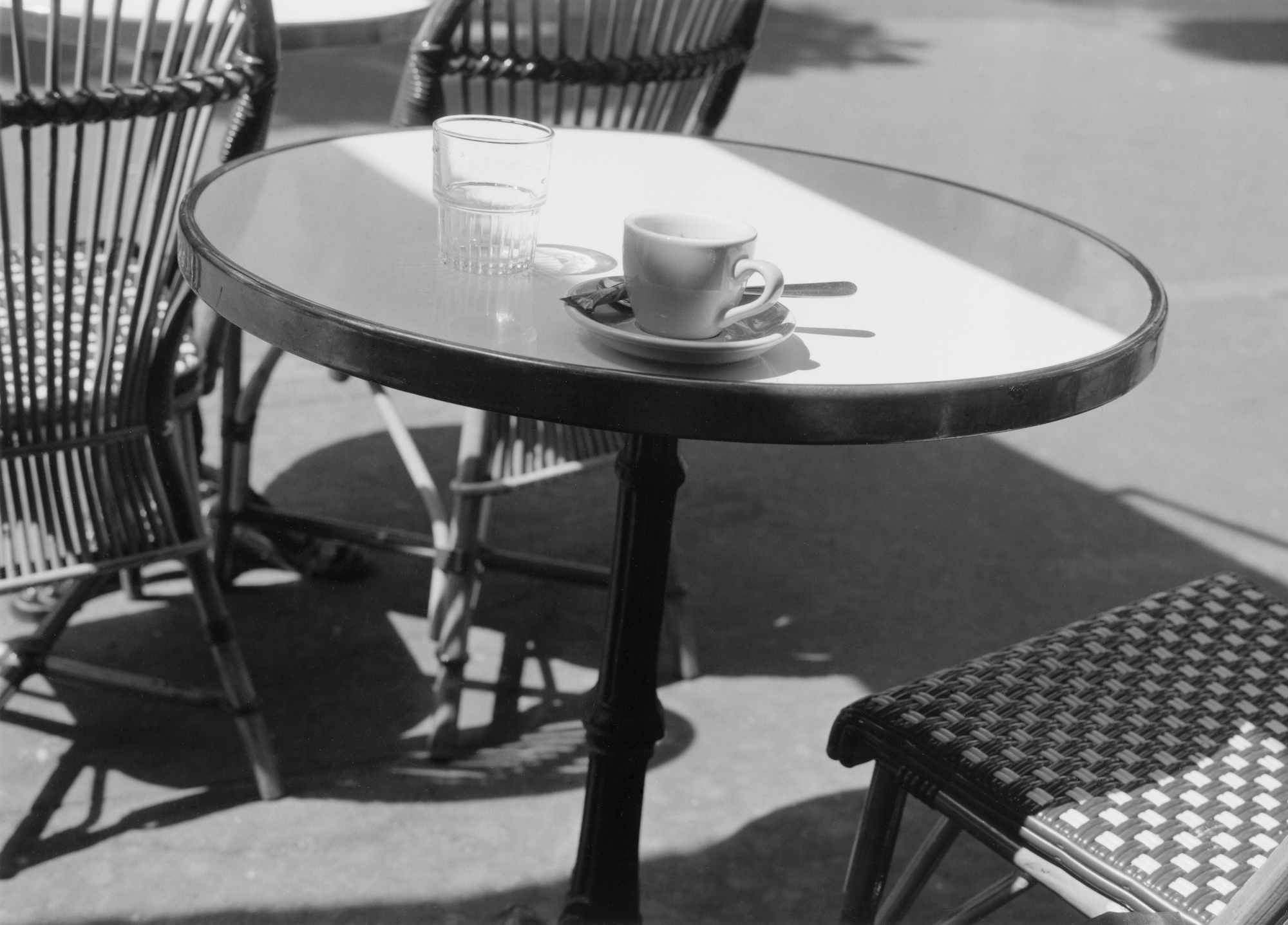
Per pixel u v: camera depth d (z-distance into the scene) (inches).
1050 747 50.0
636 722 57.7
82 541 67.2
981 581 104.0
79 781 75.3
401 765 79.0
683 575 101.1
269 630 90.1
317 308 39.7
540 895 70.1
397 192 55.2
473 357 37.8
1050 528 113.0
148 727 80.2
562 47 75.2
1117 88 279.7
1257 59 321.7
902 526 111.7
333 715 82.7
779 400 37.5
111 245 62.2
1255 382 144.9
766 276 40.1
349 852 71.9
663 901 70.1
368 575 97.7
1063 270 54.4
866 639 95.4
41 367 67.1
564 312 43.7
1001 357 43.6
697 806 77.6
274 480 107.7
